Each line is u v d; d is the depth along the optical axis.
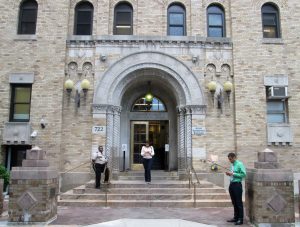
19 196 9.40
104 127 15.88
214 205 12.47
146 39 16.58
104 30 16.73
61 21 16.64
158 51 16.55
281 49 16.62
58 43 16.41
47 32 16.48
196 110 16.14
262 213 9.19
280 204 9.23
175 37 16.69
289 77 16.44
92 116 16.08
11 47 16.30
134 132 18.55
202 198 13.04
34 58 16.23
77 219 10.08
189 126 16.12
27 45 16.33
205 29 17.17
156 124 18.70
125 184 13.82
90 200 12.82
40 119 15.72
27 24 16.86
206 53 16.77
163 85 17.83
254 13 16.95
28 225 9.22
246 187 10.41
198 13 17.03
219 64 16.66
